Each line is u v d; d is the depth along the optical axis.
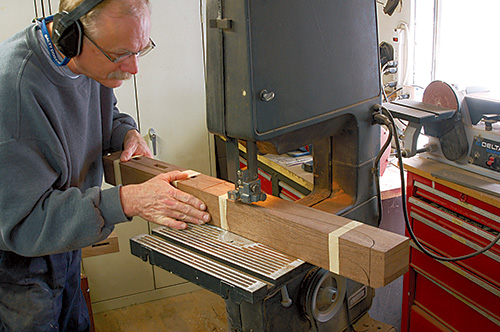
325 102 1.10
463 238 1.53
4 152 1.17
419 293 1.83
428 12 2.32
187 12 2.44
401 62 2.26
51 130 1.25
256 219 1.15
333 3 1.07
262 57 0.95
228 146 1.11
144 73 2.47
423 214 1.69
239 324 1.09
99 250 1.94
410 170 1.67
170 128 2.59
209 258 1.10
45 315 1.45
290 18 0.98
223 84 1.01
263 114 0.98
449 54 2.32
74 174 1.42
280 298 1.05
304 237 1.05
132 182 1.54
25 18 2.20
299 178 1.93
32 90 1.22
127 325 2.66
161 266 1.13
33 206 1.19
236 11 0.93
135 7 1.12
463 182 1.47
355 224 1.04
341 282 1.17
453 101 1.50
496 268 1.44
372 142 1.28
